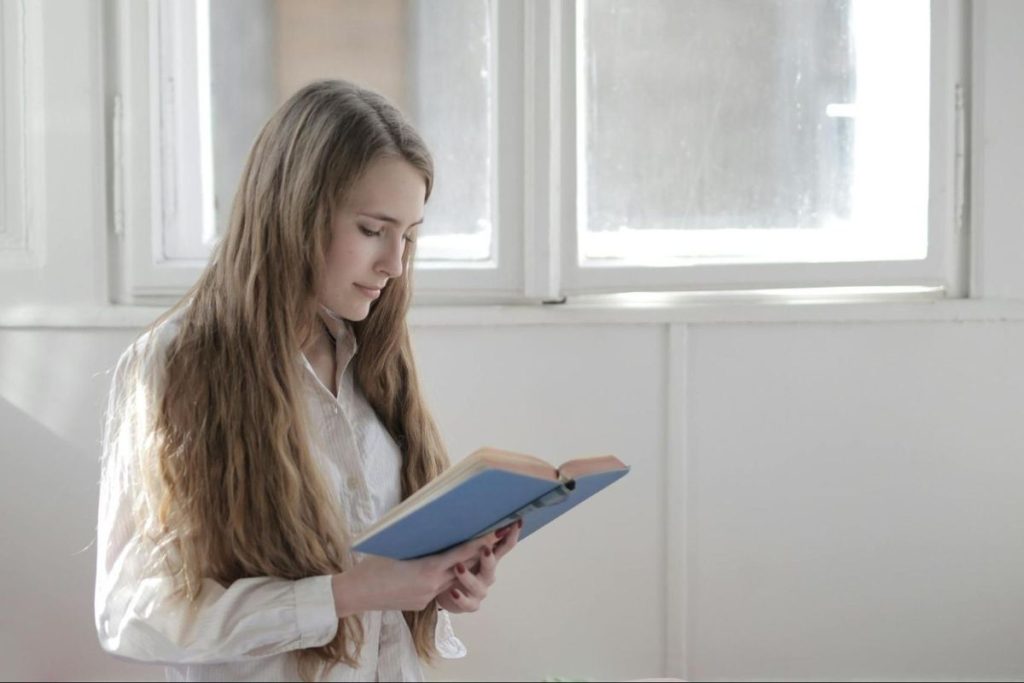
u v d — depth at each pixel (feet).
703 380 7.77
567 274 7.80
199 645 4.06
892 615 7.81
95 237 7.62
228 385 4.25
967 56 7.60
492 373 7.77
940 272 7.66
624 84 7.87
